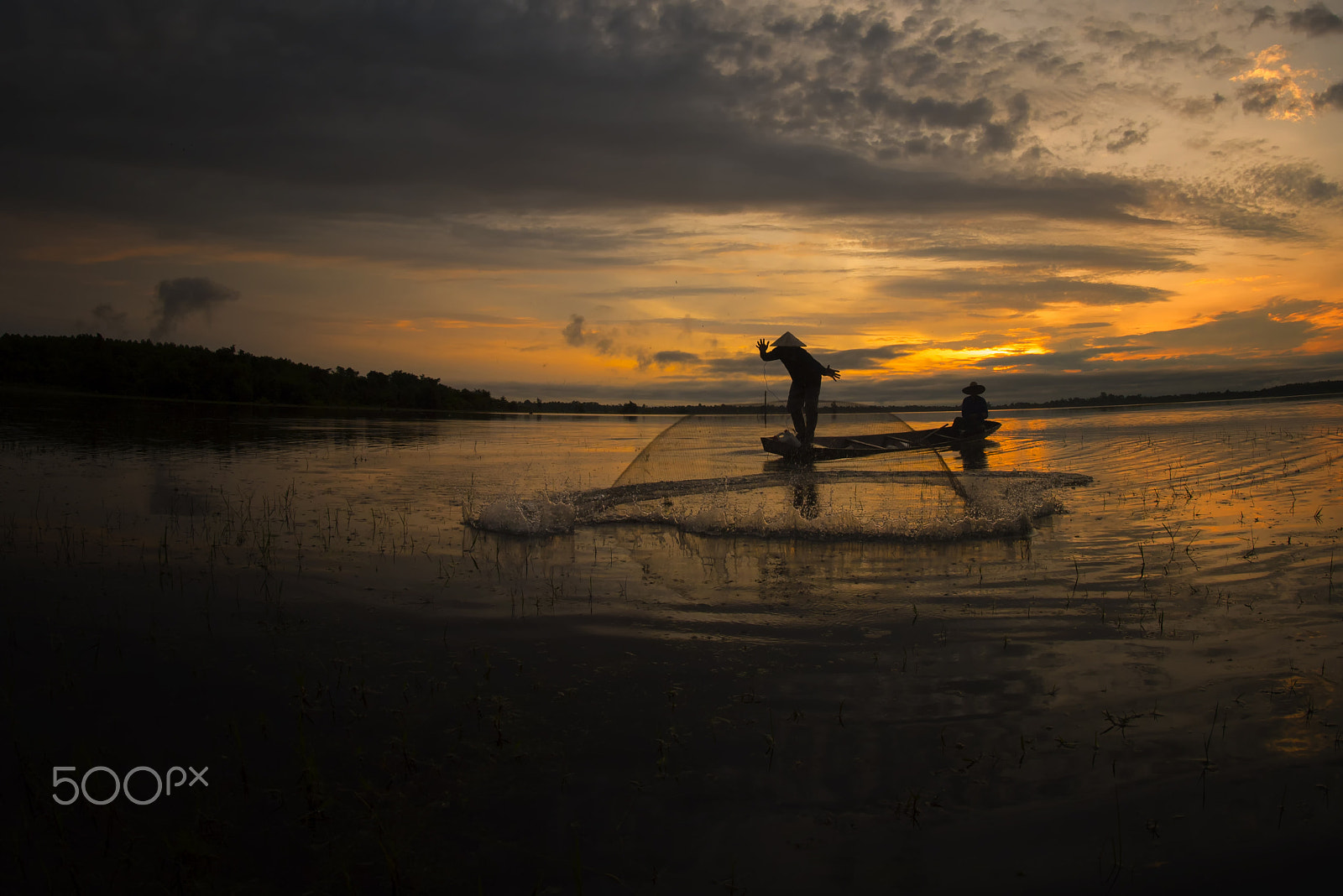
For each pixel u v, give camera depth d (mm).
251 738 3557
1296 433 18578
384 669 4316
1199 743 3449
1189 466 13203
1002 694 4008
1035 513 8930
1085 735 3559
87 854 2785
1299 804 2967
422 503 9578
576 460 15297
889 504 9133
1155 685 4066
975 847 2781
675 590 5953
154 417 22562
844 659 4512
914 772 3279
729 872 2678
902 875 2645
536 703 3918
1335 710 3715
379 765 3344
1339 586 5754
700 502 9195
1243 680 4090
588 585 6070
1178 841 2773
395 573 6316
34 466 11672
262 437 18328
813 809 3031
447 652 4598
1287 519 8211
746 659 4520
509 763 3363
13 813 3016
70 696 3928
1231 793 3059
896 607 5488
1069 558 6887
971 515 8531
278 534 7578
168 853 2789
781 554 7215
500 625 5074
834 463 10883
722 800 3088
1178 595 5652
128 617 5047
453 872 2686
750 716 3791
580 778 3252
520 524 8086
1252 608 5293
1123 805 3002
